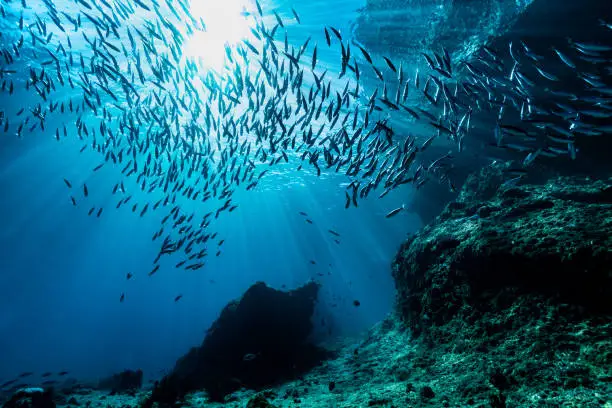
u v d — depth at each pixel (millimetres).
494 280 5902
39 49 13000
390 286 62219
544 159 8836
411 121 13812
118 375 13805
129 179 34781
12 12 11203
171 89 8984
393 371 6656
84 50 12977
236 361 10812
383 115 14125
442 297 6969
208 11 9156
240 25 10773
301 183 33219
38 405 6715
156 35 7230
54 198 37938
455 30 11273
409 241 10406
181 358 12969
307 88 8953
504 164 10086
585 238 4633
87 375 30922
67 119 19203
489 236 6258
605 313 4031
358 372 7734
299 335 12242
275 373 10188
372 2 13195
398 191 32406
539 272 5008
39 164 29406
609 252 4133
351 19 14008
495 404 3490
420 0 12203
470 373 4668
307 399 6352
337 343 15398
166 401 7230
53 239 49656
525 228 5918
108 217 48906
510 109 9344
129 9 7238
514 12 9258
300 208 45094
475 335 5492
